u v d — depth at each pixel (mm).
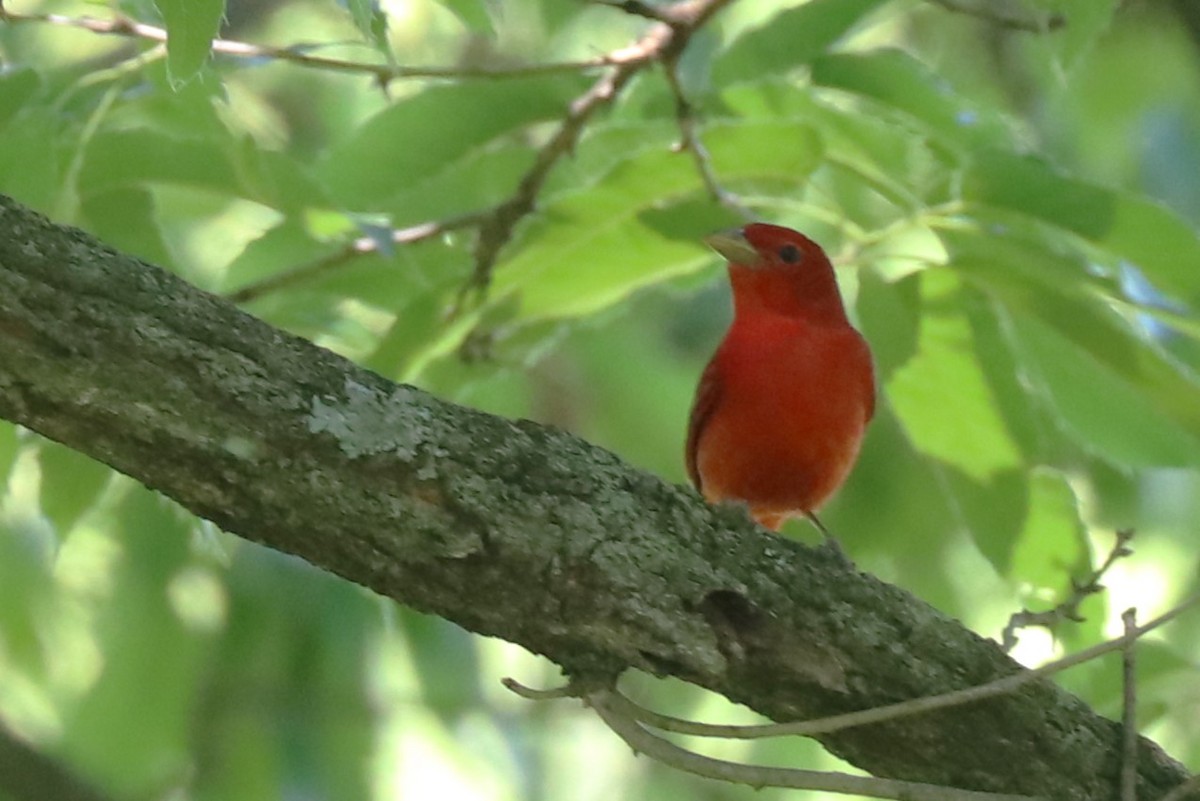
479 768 13344
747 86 9562
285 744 11273
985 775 7004
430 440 6191
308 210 9070
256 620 11109
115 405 5863
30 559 11461
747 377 10344
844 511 11430
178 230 12562
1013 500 9664
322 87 14570
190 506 6117
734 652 6527
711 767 6438
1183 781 7293
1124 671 7242
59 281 5828
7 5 12273
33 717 13188
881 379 9711
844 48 10867
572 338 13172
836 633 6711
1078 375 9461
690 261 10000
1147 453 9547
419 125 9719
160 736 11172
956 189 8906
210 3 6555
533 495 6309
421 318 9805
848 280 12727
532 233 9617
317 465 6047
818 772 6449
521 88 9719
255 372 6027
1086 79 13297
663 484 6586
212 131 8875
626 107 10664
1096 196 8531
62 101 8805
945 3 9148
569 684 6637
